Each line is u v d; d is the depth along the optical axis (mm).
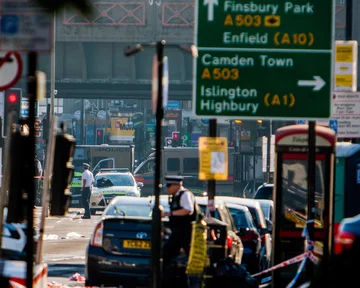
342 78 50688
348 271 31781
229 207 47812
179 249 37344
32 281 24172
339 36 136250
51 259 58500
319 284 34375
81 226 94562
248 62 36281
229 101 36312
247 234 46656
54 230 87438
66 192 27750
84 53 145625
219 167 38156
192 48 34469
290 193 40156
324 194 39531
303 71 36188
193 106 36312
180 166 153375
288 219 40156
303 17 36188
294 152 40031
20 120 28500
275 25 36219
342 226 32219
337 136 51906
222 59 36281
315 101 36188
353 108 51594
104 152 172000
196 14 36344
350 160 46906
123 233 38844
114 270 38656
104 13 143625
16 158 26656
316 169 39812
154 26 144125
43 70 147500
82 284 45625
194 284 35750
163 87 33844
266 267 50656
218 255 38312
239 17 36312
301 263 39156
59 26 143625
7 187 28328
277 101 36156
